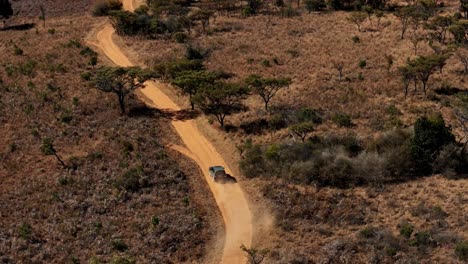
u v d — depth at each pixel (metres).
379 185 59.59
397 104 78.19
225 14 126.12
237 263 50.22
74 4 141.25
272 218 55.88
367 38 106.00
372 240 50.38
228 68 92.69
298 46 102.44
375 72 89.12
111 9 131.38
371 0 128.88
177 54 99.31
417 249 48.94
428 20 113.62
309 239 52.03
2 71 90.81
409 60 87.44
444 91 81.94
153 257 50.09
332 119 73.25
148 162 64.69
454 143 63.28
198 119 77.12
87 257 49.69
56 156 63.97
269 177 62.12
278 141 69.12
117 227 53.81
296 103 79.25
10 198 58.06
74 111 76.19
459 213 53.62
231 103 78.31
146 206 57.28
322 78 87.62
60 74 89.31
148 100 83.81
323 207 56.31
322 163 62.38
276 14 124.75
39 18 128.50
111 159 65.12
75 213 55.53
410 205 55.72
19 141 69.25
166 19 118.69
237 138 71.25
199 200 59.53
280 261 48.81
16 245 50.81
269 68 92.25
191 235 53.44
